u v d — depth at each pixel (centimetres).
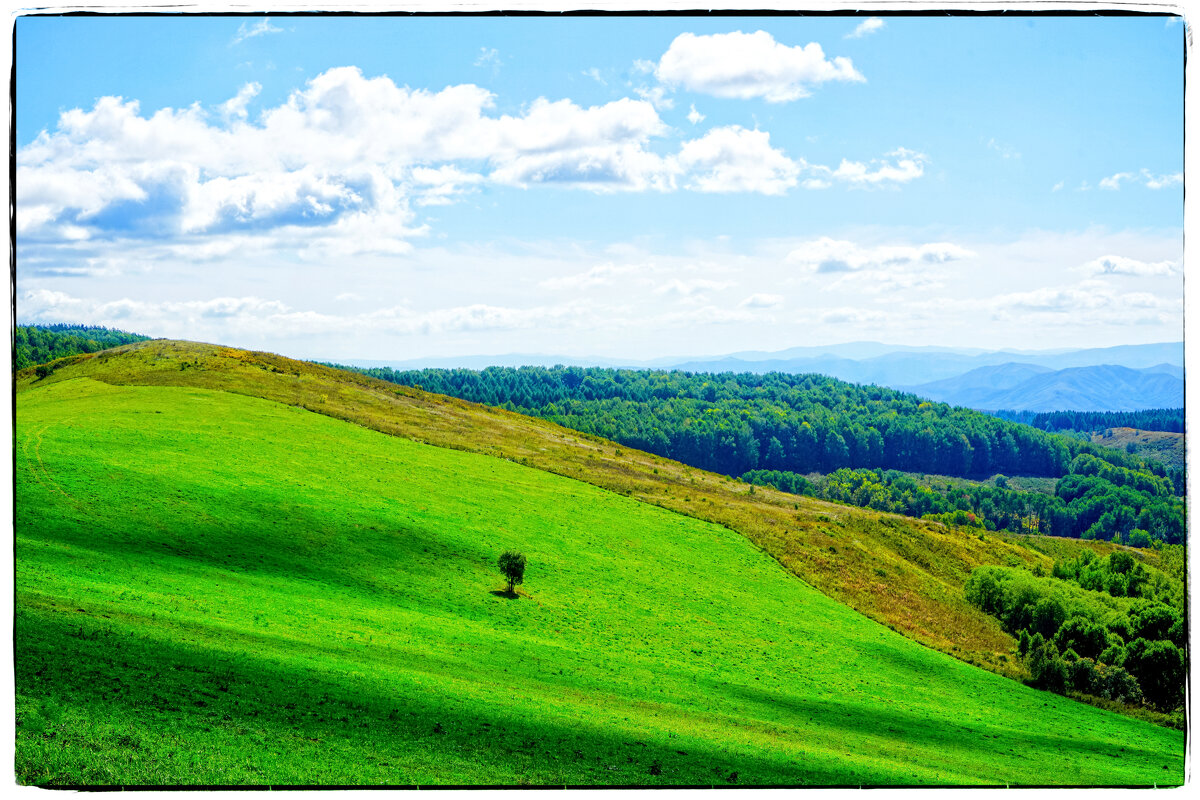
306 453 8356
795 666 5478
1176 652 5447
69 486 6122
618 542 7556
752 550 7931
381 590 5625
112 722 3089
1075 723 5012
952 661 6009
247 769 2991
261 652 3909
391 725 3469
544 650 4984
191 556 5425
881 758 3994
